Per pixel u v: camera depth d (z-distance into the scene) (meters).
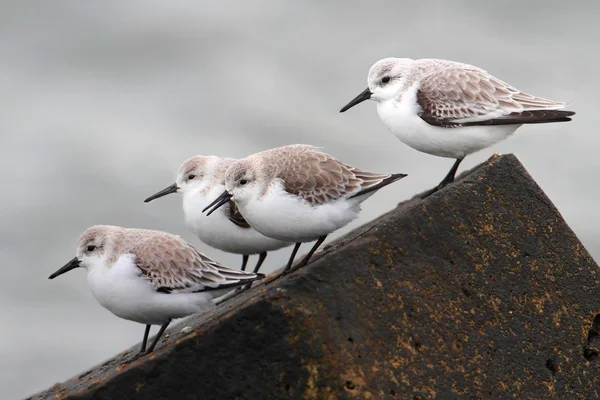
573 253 12.19
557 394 11.66
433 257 11.61
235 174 13.03
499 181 12.13
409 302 11.30
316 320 10.84
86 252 13.19
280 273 14.03
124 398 10.98
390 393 10.89
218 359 10.91
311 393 10.78
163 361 10.95
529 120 13.77
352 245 11.34
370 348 10.97
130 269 12.86
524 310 11.81
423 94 14.10
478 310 11.61
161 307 12.95
